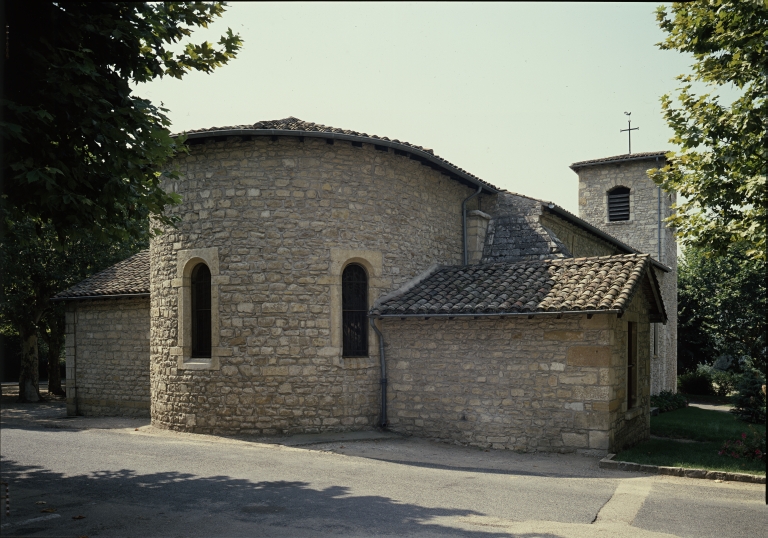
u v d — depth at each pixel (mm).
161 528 6637
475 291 12430
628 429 12023
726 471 9328
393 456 10695
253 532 6480
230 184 12680
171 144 7836
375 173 13398
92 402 17641
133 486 8539
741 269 28375
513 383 11383
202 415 12625
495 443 11461
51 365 26625
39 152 6969
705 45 10461
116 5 7312
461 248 16141
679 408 23375
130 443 11945
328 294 12656
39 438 12859
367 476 9164
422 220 14516
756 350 28938
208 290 13055
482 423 11633
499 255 16047
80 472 9445
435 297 12641
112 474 9289
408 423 12523
